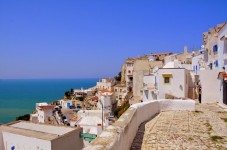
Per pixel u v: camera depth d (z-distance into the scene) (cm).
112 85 10744
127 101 7294
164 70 3447
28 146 1845
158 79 3481
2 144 2027
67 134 1856
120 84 9731
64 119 7025
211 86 2642
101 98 7981
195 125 1336
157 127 1284
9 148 1975
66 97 12469
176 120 1470
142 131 1200
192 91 3575
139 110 1341
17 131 1980
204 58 3534
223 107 2031
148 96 4119
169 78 3419
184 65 4584
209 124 1362
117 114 7256
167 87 3431
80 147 1986
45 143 1730
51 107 7238
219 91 2467
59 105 10175
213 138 1084
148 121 1439
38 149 1778
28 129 2056
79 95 11769
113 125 788
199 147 962
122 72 10188
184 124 1360
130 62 8331
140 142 1019
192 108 1847
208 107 2092
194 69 4225
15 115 10744
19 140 1894
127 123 862
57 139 1753
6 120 9350
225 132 1188
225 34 2372
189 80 3619
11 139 1961
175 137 1094
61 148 1784
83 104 9631
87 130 3834
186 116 1602
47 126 2152
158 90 3469
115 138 619
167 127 1285
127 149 860
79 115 5875
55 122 6600
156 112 1727
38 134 1888
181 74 3388
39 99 17200
